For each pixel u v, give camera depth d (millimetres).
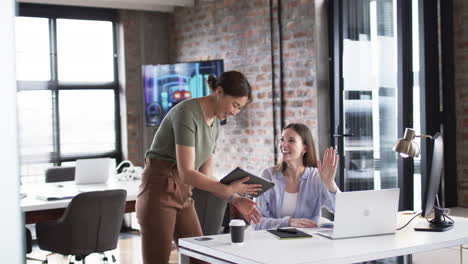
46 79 6820
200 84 6551
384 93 4715
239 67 6219
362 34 4938
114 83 7227
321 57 5258
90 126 7094
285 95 5633
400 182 4496
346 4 5117
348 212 2480
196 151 2787
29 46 6711
